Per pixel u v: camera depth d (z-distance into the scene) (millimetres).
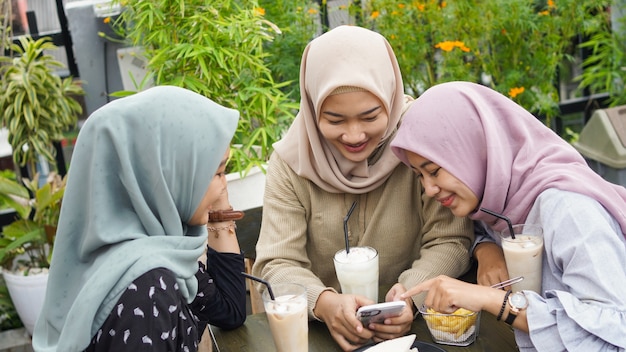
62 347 1187
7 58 3211
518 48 3457
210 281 1562
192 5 2723
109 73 3492
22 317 3100
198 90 2715
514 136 1534
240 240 2303
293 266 1725
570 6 3391
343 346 1506
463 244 1745
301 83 1727
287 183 1800
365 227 1798
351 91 1576
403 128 1533
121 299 1168
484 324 1534
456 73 3316
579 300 1302
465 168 1496
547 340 1309
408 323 1531
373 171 1749
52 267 1290
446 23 3354
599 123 3068
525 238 1419
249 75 2879
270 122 2863
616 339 1234
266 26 3236
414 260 1851
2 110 3238
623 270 1295
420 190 1777
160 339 1165
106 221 1239
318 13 3471
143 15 2682
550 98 3547
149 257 1205
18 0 3445
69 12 3393
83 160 1242
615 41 3525
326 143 1745
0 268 3281
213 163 1309
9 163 3713
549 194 1400
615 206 1374
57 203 3133
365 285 1558
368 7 3414
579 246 1300
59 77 3303
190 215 1341
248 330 1612
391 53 1707
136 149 1240
